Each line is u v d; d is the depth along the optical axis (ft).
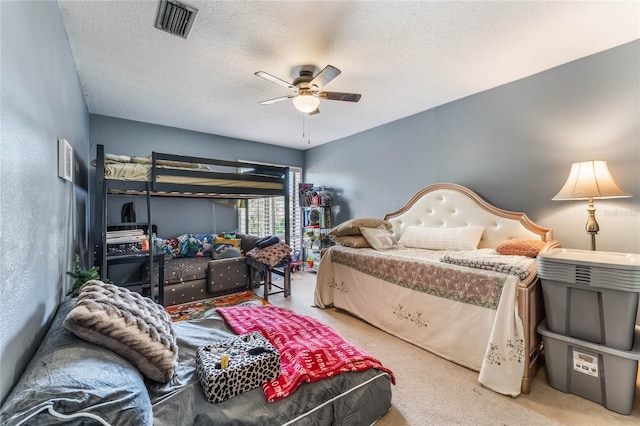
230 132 15.07
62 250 5.38
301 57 7.80
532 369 6.05
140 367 3.53
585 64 7.96
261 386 4.02
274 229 17.75
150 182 9.11
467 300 6.71
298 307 11.11
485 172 10.16
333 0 5.68
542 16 6.24
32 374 2.52
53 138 4.77
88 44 7.04
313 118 12.93
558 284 5.73
